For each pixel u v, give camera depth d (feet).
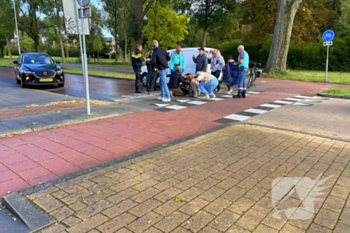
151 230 7.07
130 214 7.83
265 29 101.19
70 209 8.09
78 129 17.49
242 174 10.63
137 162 11.94
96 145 14.46
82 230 7.09
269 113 23.48
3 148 13.65
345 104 28.19
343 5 109.70
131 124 19.15
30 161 12.07
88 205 8.32
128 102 28.37
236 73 33.83
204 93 31.12
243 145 14.32
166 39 98.22
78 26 20.03
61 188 9.39
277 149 13.62
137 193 9.11
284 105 27.53
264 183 9.83
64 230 7.11
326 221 7.45
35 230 7.08
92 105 25.32
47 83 37.78
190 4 108.58
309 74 71.26
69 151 13.46
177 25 95.55
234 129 17.63
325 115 22.66
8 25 97.30
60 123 18.17
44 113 21.12
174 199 8.71
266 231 7.03
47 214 7.80
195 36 146.82
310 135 16.16
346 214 7.77
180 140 15.20
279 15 62.80
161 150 13.58
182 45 144.66
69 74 70.08
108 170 11.02
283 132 16.87
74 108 23.44
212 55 36.19
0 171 10.98
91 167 11.23
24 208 8.06
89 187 9.51
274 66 64.90
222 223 7.39
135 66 35.55
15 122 18.06
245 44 115.03
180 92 32.89
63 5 19.21
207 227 7.21
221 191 9.24
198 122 20.18
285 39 63.10
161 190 9.32
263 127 18.13
